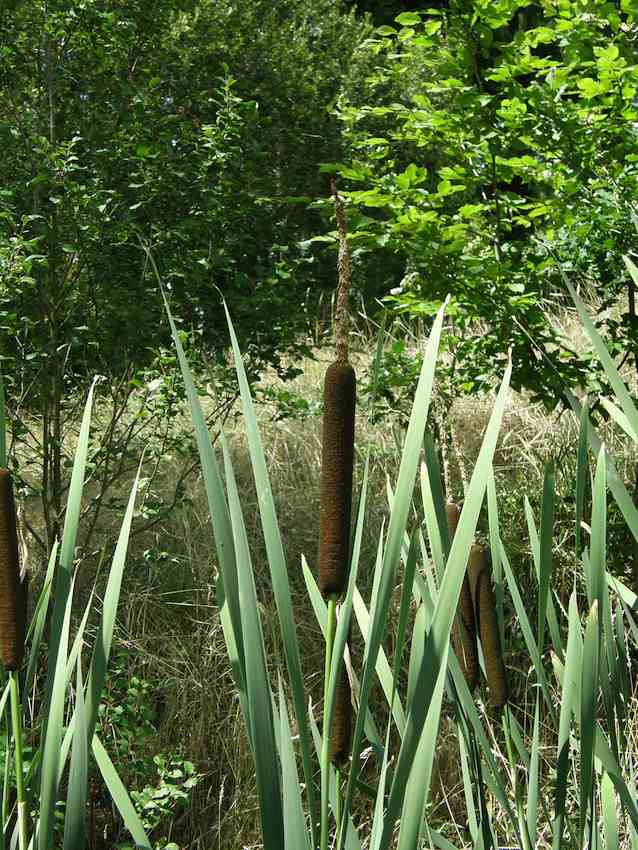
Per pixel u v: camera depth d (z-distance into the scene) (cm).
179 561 424
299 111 788
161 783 336
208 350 453
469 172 381
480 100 362
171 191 424
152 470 512
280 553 85
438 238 365
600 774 139
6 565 97
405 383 435
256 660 81
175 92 519
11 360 399
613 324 422
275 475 540
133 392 463
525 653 411
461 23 358
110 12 423
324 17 1027
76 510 101
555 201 385
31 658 110
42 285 400
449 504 126
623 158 380
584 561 139
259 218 460
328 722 87
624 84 351
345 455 86
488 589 132
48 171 388
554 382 394
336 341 86
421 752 84
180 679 394
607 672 132
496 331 397
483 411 578
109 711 354
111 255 414
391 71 418
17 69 427
